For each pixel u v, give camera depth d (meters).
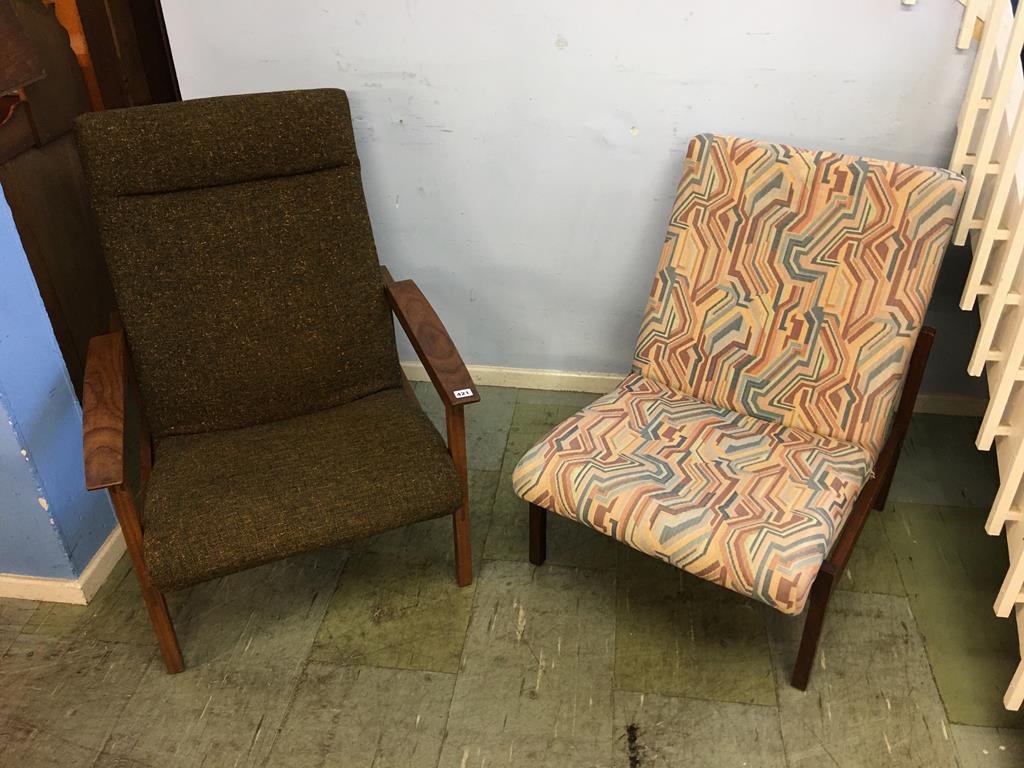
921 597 1.75
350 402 1.84
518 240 2.17
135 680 1.61
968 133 1.67
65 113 2.05
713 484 1.53
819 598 1.45
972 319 2.09
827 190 1.65
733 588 1.41
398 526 1.54
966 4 1.68
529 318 2.30
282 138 1.70
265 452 1.63
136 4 2.34
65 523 1.71
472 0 1.85
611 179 2.04
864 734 1.49
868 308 1.64
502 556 1.88
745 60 1.83
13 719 1.54
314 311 1.78
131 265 1.67
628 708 1.54
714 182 1.76
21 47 1.50
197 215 1.70
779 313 1.72
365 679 1.61
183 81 2.03
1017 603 1.48
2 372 1.50
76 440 1.73
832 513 1.47
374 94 2.00
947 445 2.16
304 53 1.96
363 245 1.82
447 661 1.64
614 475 1.55
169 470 1.59
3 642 1.69
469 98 1.98
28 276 1.55
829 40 1.78
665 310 1.84
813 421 1.70
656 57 1.86
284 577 1.84
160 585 1.41
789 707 1.54
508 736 1.50
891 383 1.63
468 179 2.10
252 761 1.47
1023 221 1.40
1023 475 1.45
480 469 2.13
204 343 1.72
